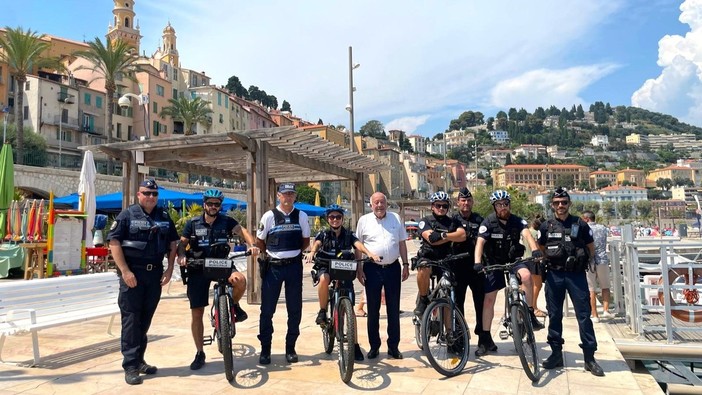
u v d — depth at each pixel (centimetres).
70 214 1375
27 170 2781
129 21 8844
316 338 676
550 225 525
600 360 556
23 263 1385
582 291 514
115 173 5331
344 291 528
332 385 471
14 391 455
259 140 1009
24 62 3416
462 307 602
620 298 832
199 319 531
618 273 839
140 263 492
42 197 2983
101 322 811
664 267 629
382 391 454
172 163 1214
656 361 638
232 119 7675
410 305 998
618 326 734
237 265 1394
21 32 3425
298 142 1072
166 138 1053
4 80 4988
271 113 9906
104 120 5762
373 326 568
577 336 680
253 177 1018
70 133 5306
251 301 995
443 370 495
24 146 4156
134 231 491
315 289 1256
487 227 564
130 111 6044
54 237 1327
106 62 3722
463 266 596
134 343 487
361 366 537
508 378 494
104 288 675
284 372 514
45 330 742
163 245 504
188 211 1834
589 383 479
